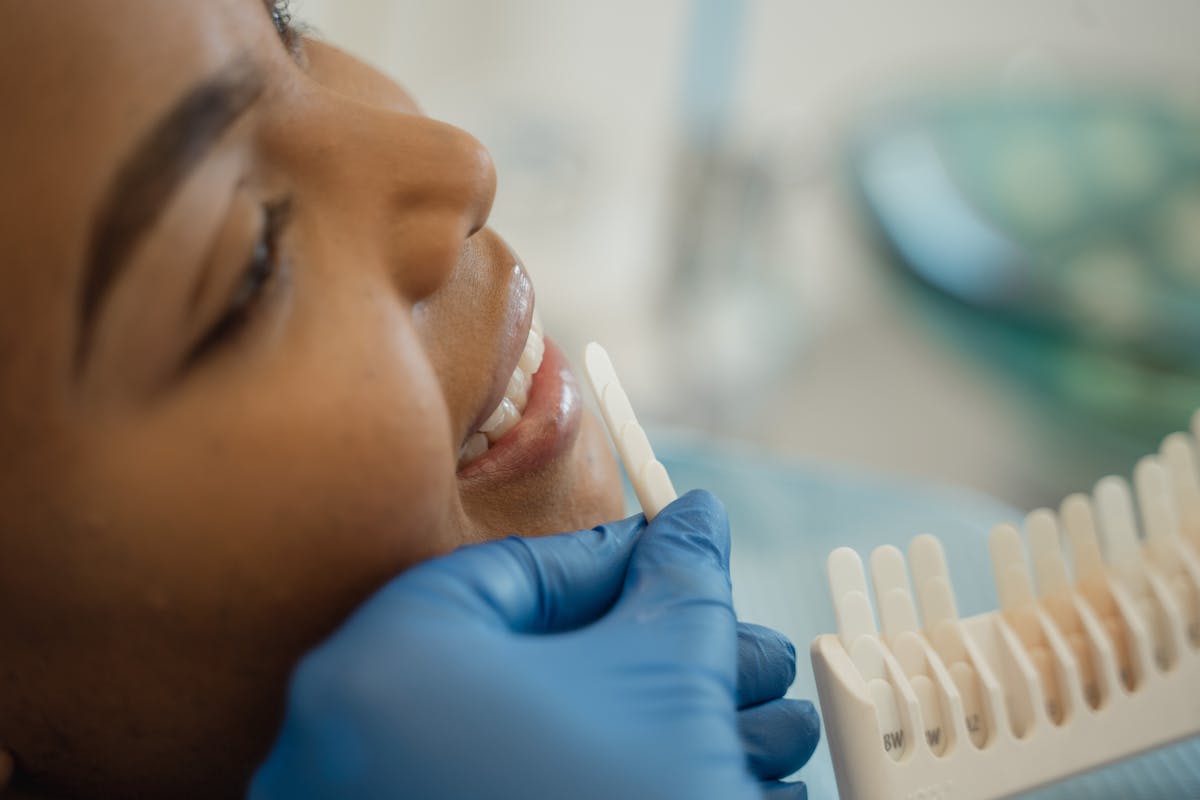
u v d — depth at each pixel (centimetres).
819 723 63
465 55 184
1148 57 200
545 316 163
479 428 56
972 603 94
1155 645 66
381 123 51
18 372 44
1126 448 162
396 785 46
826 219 191
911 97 199
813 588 97
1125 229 176
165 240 43
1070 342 168
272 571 47
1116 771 77
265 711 51
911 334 183
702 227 176
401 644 47
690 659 52
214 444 45
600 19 183
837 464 166
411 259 49
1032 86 199
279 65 50
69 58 43
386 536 48
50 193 42
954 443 168
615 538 58
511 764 46
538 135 174
